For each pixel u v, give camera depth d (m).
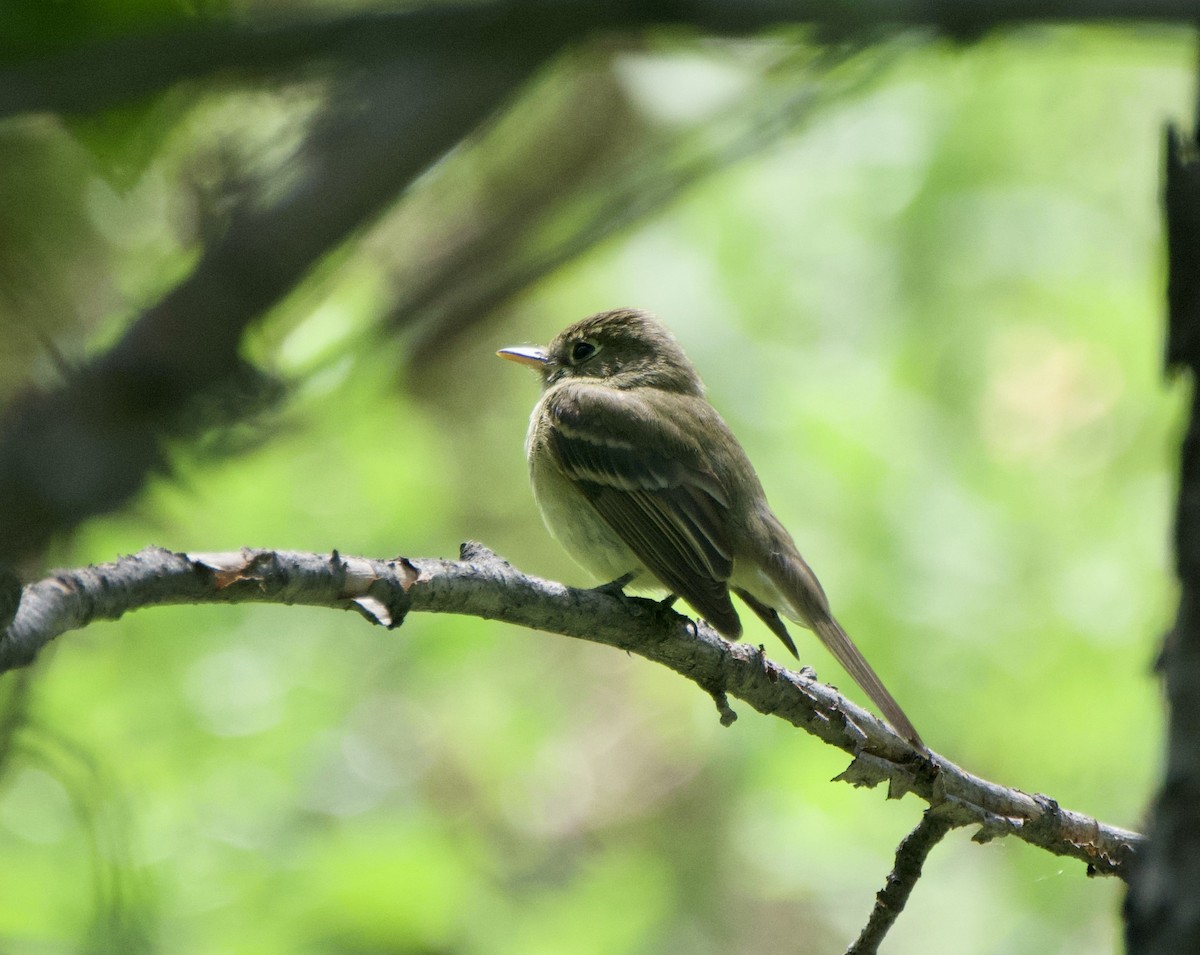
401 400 14.70
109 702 10.80
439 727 13.42
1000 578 12.77
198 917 10.13
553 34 2.46
